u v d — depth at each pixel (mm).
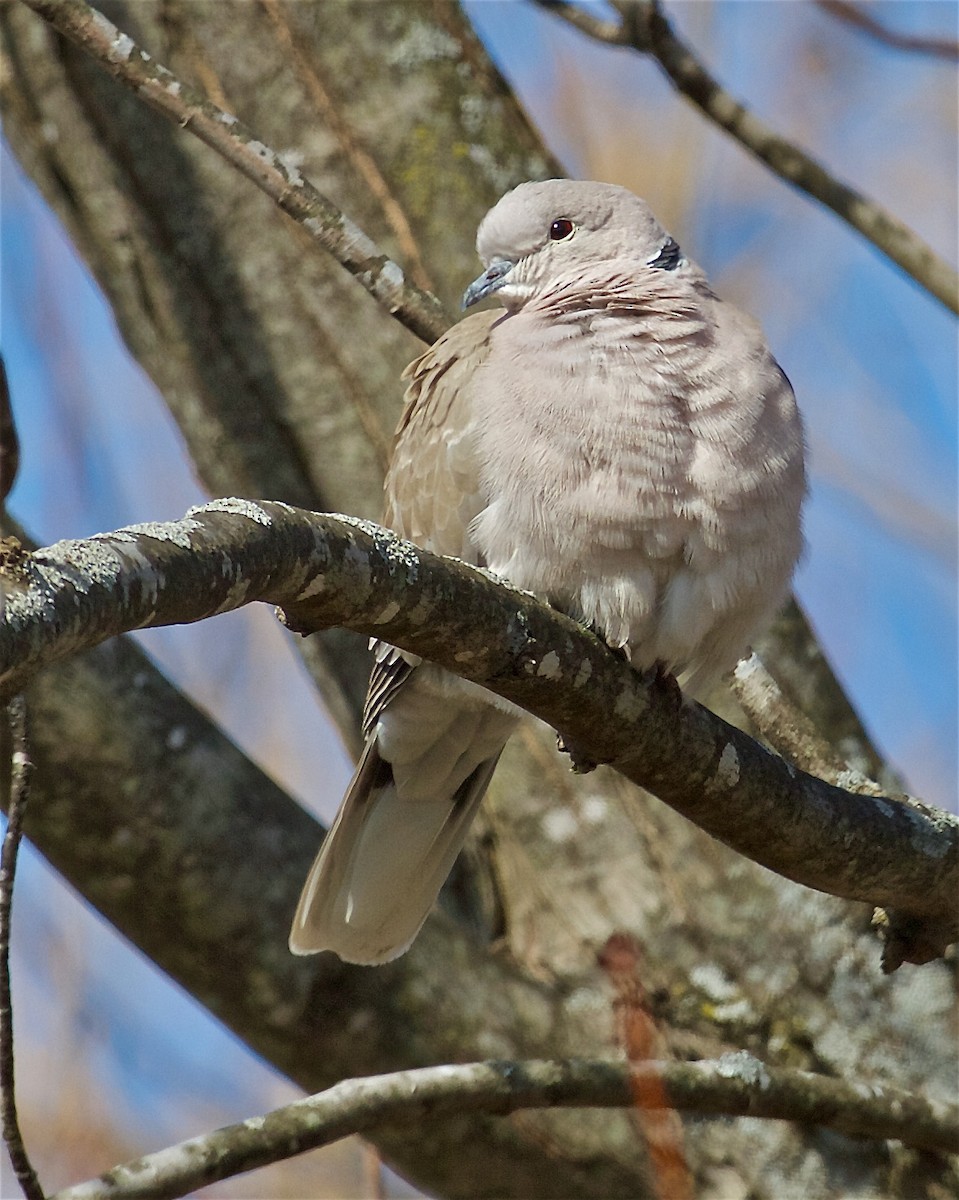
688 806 7441
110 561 5074
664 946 9773
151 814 8797
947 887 7672
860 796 7664
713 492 7676
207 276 10789
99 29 7957
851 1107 8039
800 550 8273
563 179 9289
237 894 8906
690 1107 7812
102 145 10883
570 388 7781
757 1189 9297
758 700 8344
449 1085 7316
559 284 8477
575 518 7688
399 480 8727
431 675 8344
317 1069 9094
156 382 11148
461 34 10977
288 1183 11273
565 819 10109
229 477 10812
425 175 10625
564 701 6957
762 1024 9578
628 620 7832
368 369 10602
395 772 8906
